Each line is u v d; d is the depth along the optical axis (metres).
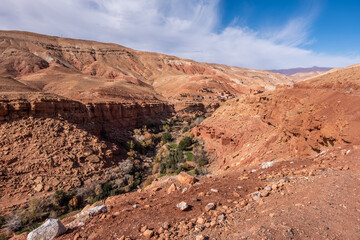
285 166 11.80
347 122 12.16
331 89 21.42
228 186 10.12
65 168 36.44
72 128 45.97
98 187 33.91
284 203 6.29
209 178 13.64
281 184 8.25
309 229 4.64
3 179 31.19
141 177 39.94
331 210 5.34
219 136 43.81
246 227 5.25
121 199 11.32
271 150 20.52
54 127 43.19
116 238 6.22
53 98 47.12
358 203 5.48
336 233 4.41
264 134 29.08
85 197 32.25
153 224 6.75
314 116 15.44
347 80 22.41
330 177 7.68
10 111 40.56
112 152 45.50
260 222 5.30
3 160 33.62
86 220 7.93
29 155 35.97
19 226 24.84
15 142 37.06
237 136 39.28
